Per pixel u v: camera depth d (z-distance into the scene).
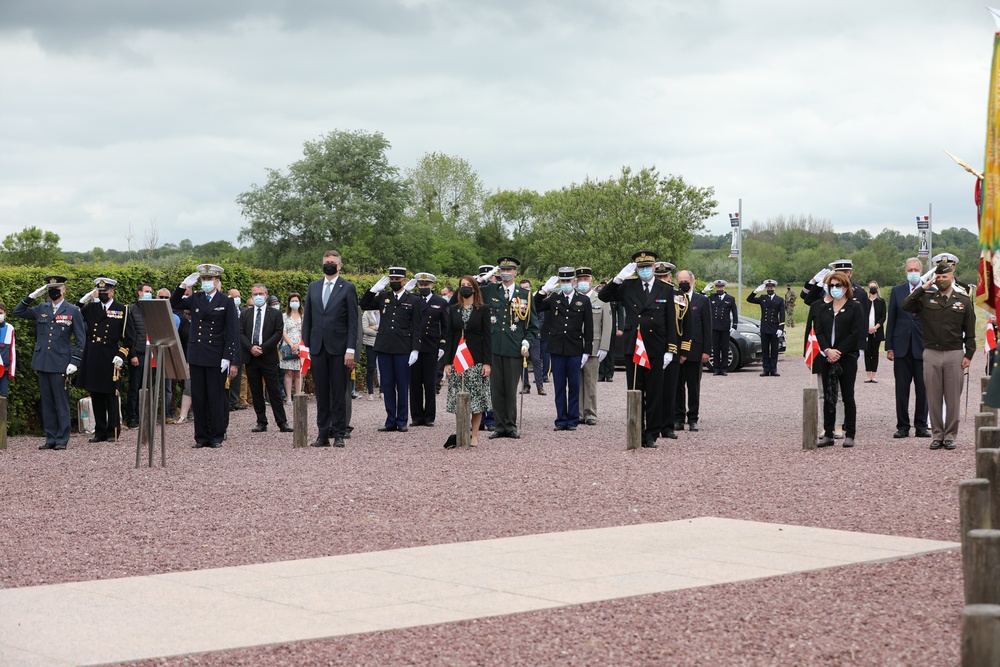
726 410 20.88
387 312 18.06
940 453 14.02
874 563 7.91
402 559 8.24
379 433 17.67
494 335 16.53
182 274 21.59
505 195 105.25
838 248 97.31
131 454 15.25
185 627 6.38
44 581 7.76
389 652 5.86
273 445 16.16
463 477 12.38
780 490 11.32
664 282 15.45
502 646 5.94
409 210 85.81
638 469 12.91
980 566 5.60
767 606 6.71
